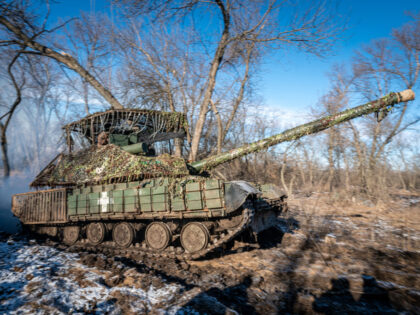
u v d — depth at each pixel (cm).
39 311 379
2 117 1586
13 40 1330
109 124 960
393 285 490
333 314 398
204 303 409
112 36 1595
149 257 684
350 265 599
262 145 740
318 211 1190
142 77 1650
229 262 640
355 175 1698
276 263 622
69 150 971
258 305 426
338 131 1594
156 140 938
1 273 519
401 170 2458
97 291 454
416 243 773
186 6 1226
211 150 2131
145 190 709
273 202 811
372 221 1098
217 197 609
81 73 1430
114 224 797
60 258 637
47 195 909
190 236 664
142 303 415
